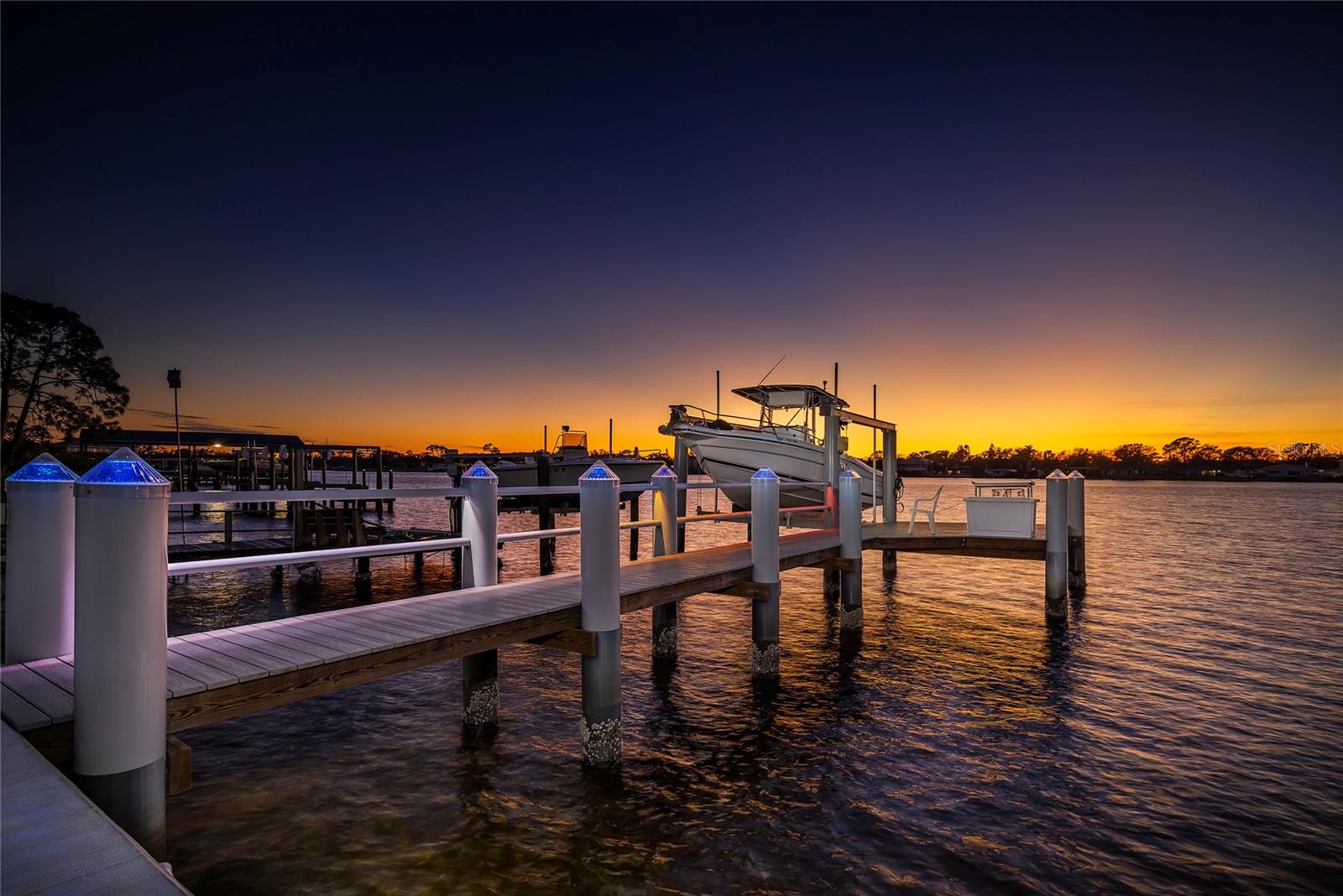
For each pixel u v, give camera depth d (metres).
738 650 10.04
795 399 21.23
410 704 7.68
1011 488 13.37
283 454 39.78
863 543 12.64
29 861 1.97
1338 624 12.02
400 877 4.39
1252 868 4.65
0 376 31.89
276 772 5.96
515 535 6.88
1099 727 7.13
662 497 9.27
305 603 14.39
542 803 5.42
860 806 5.43
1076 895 4.34
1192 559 21.81
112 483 2.82
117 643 2.84
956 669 9.13
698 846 4.82
